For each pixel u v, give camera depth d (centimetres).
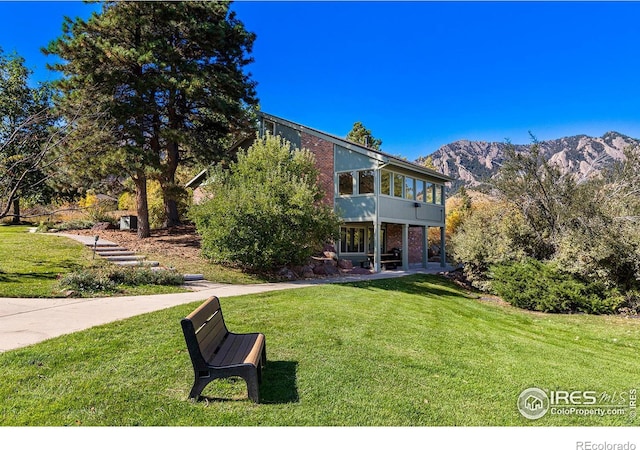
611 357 667
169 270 1159
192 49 1761
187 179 3091
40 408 337
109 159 1450
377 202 1784
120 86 1537
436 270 2036
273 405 363
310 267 1557
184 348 502
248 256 1324
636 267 1180
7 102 2402
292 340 570
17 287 897
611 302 1193
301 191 1316
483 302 1334
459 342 643
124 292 958
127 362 448
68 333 553
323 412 354
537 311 1248
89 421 322
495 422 357
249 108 2084
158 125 1734
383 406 371
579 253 1236
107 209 2438
